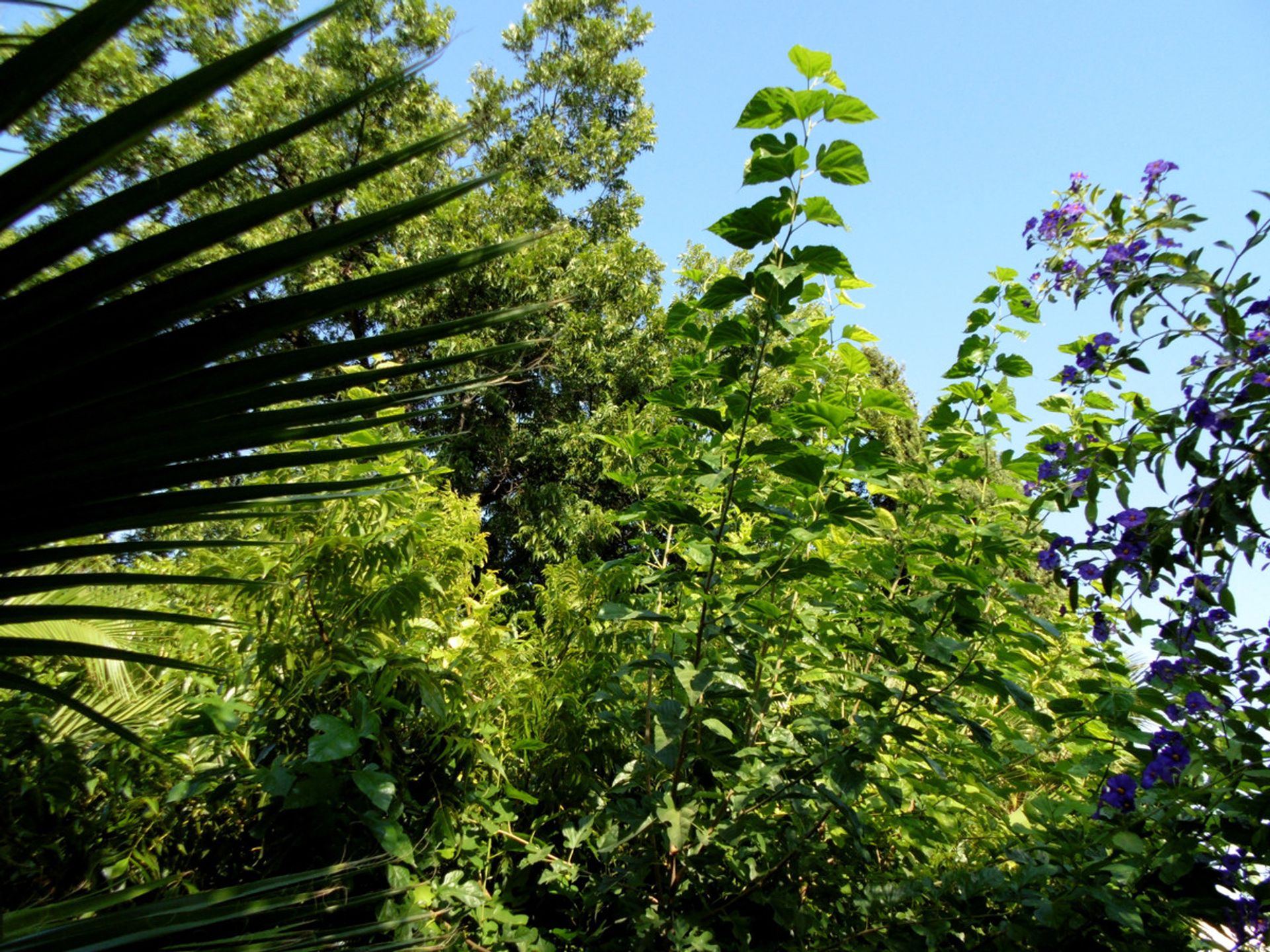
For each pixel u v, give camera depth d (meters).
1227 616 1.71
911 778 2.11
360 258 10.60
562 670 2.58
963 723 1.85
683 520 2.01
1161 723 1.89
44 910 0.70
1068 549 1.89
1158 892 1.77
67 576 0.73
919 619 1.94
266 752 1.94
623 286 11.83
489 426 10.58
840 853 2.13
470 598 2.48
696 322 2.18
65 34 0.57
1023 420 2.25
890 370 12.64
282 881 0.92
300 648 2.00
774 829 2.10
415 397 0.83
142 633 1.90
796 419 1.97
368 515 2.09
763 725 2.33
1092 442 1.95
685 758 2.01
